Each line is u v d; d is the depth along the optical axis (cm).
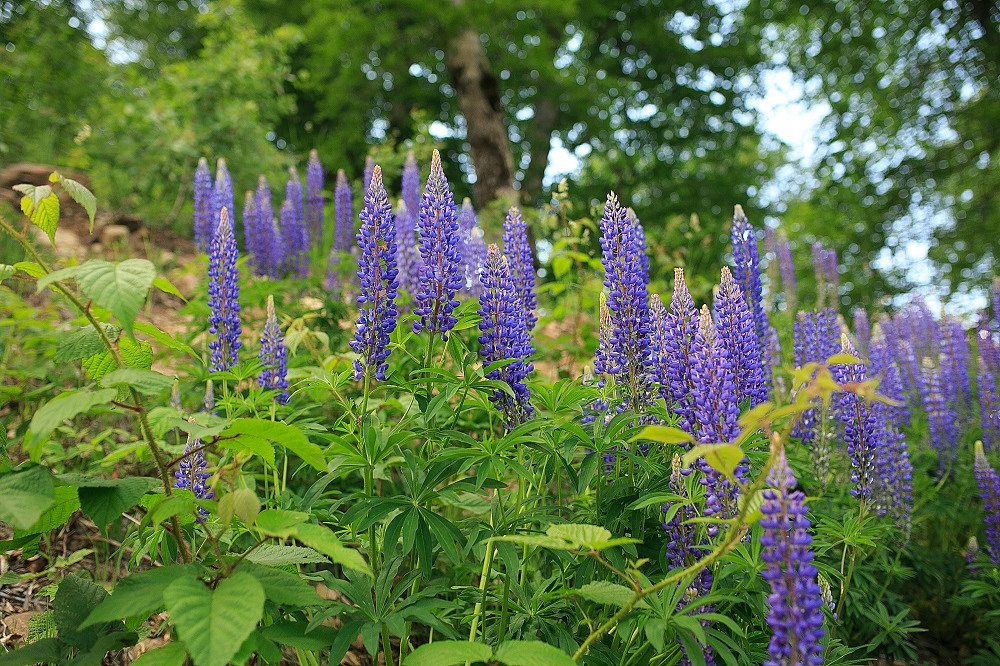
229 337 455
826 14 2370
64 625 249
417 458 324
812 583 213
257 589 207
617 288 366
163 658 213
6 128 1147
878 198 2278
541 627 304
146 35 2452
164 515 225
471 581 389
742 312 328
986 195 2155
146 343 268
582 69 2616
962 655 488
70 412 211
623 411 336
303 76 1527
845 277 1902
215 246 452
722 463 213
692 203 2638
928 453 585
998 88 2056
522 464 332
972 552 480
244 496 226
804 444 476
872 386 191
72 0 1320
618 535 332
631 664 288
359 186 1223
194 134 1162
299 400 491
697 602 254
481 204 1839
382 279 336
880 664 453
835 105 2377
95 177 1181
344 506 443
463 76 1864
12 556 408
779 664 213
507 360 328
